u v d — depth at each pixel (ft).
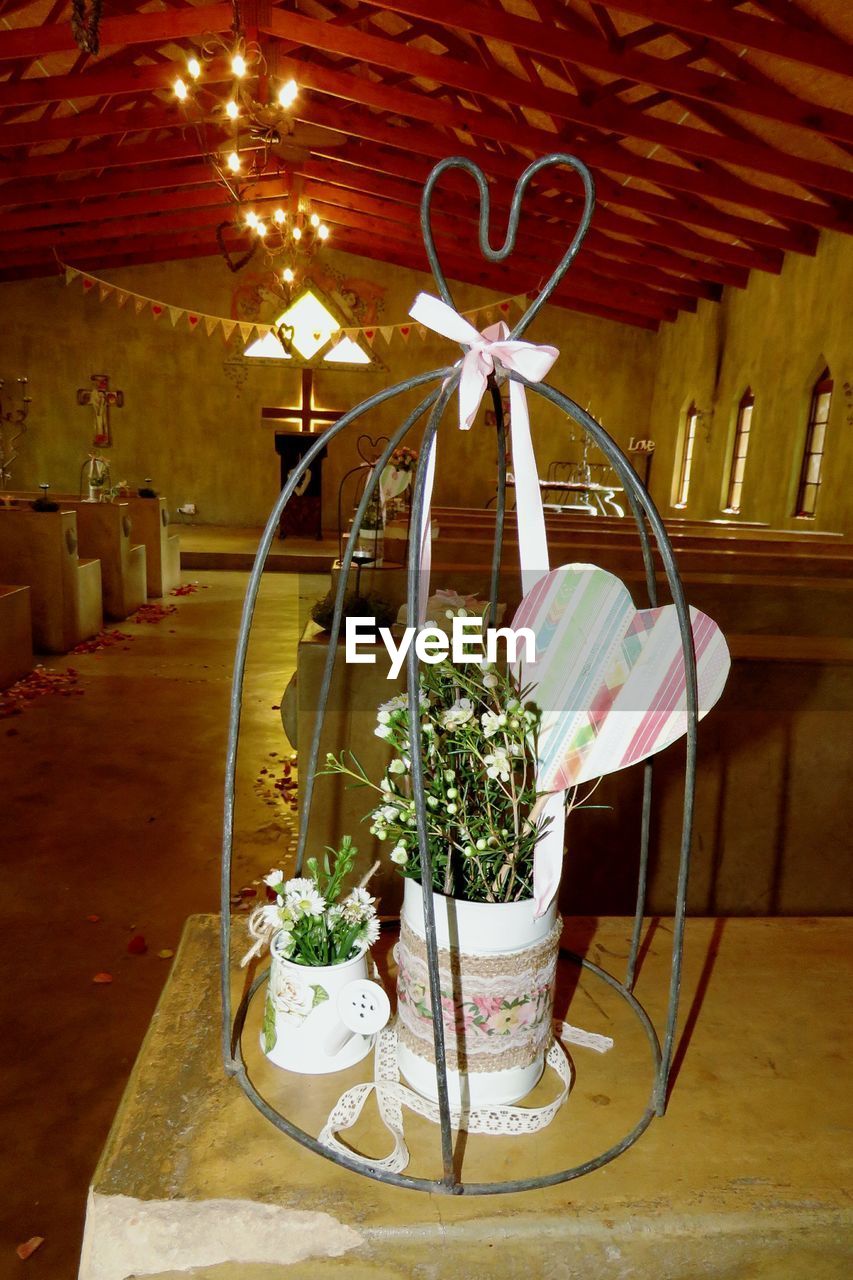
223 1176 2.22
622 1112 2.50
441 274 2.16
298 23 20.92
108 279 38.37
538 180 25.52
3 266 35.58
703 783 6.26
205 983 3.05
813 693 6.10
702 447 35.53
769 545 13.82
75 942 7.41
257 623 22.09
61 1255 4.41
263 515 40.60
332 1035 2.55
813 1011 3.03
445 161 2.01
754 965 3.29
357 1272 2.11
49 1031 6.20
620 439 41.50
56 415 39.19
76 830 9.70
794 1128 2.48
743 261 28.99
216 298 38.91
